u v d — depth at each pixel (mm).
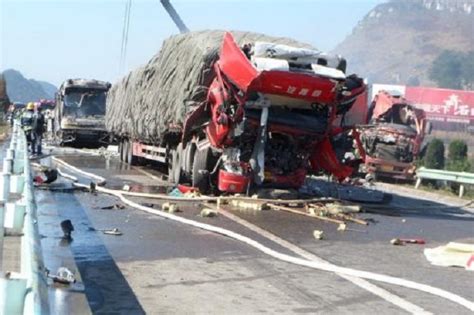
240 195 13250
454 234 10828
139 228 9844
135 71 22500
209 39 14383
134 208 12039
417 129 25719
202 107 13977
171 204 11898
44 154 28938
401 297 6406
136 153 23609
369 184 21672
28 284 2732
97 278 6758
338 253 8578
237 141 13109
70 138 36906
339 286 6773
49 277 6414
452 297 6344
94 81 36938
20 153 10438
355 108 14008
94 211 11422
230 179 13070
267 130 13156
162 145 18750
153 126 18234
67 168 20922
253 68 12039
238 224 10523
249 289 6531
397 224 11750
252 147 13172
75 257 7688
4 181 6180
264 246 8703
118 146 30094
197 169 14156
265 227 10336
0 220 5020
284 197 13445
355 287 6750
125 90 24797
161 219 10836
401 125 25797
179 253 8125
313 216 11703
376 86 39594
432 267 7961
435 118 40719
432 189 21500
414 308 6020
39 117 26922
